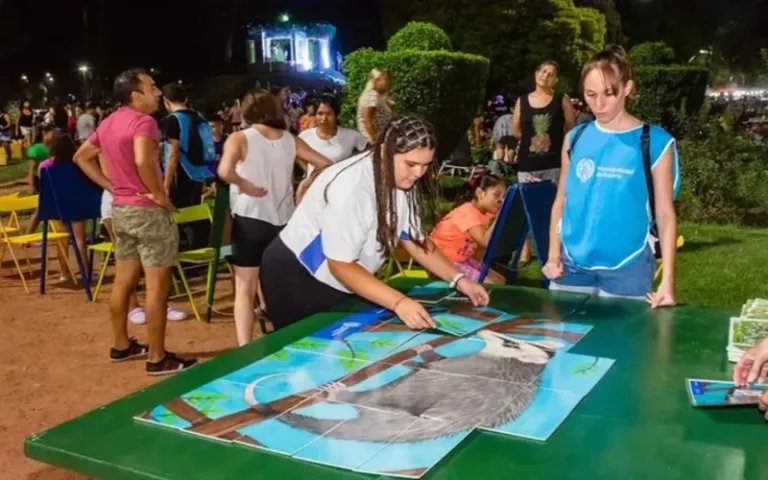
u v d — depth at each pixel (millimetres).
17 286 7844
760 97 20312
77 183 7152
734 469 1802
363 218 3002
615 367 2449
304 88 35219
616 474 1783
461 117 12227
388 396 2238
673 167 3410
